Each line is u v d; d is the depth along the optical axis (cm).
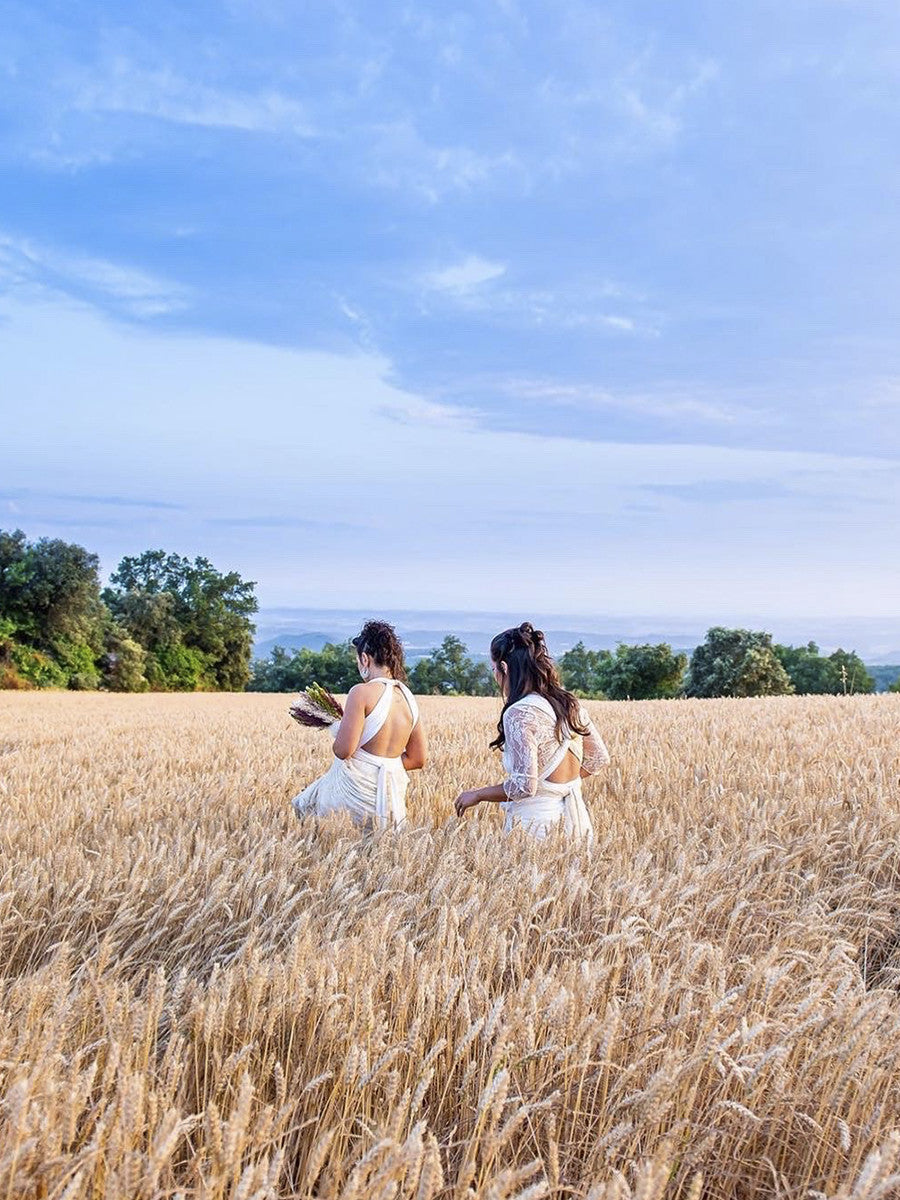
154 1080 238
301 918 315
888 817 603
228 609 9456
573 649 10650
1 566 7162
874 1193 187
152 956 368
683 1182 230
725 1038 261
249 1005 274
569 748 526
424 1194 176
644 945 356
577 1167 248
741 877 456
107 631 7925
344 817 548
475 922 336
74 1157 185
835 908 466
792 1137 254
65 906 383
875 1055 268
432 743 1138
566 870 430
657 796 688
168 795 711
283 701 3966
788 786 723
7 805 674
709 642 7119
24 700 3878
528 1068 262
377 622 588
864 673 8350
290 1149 245
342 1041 264
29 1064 227
